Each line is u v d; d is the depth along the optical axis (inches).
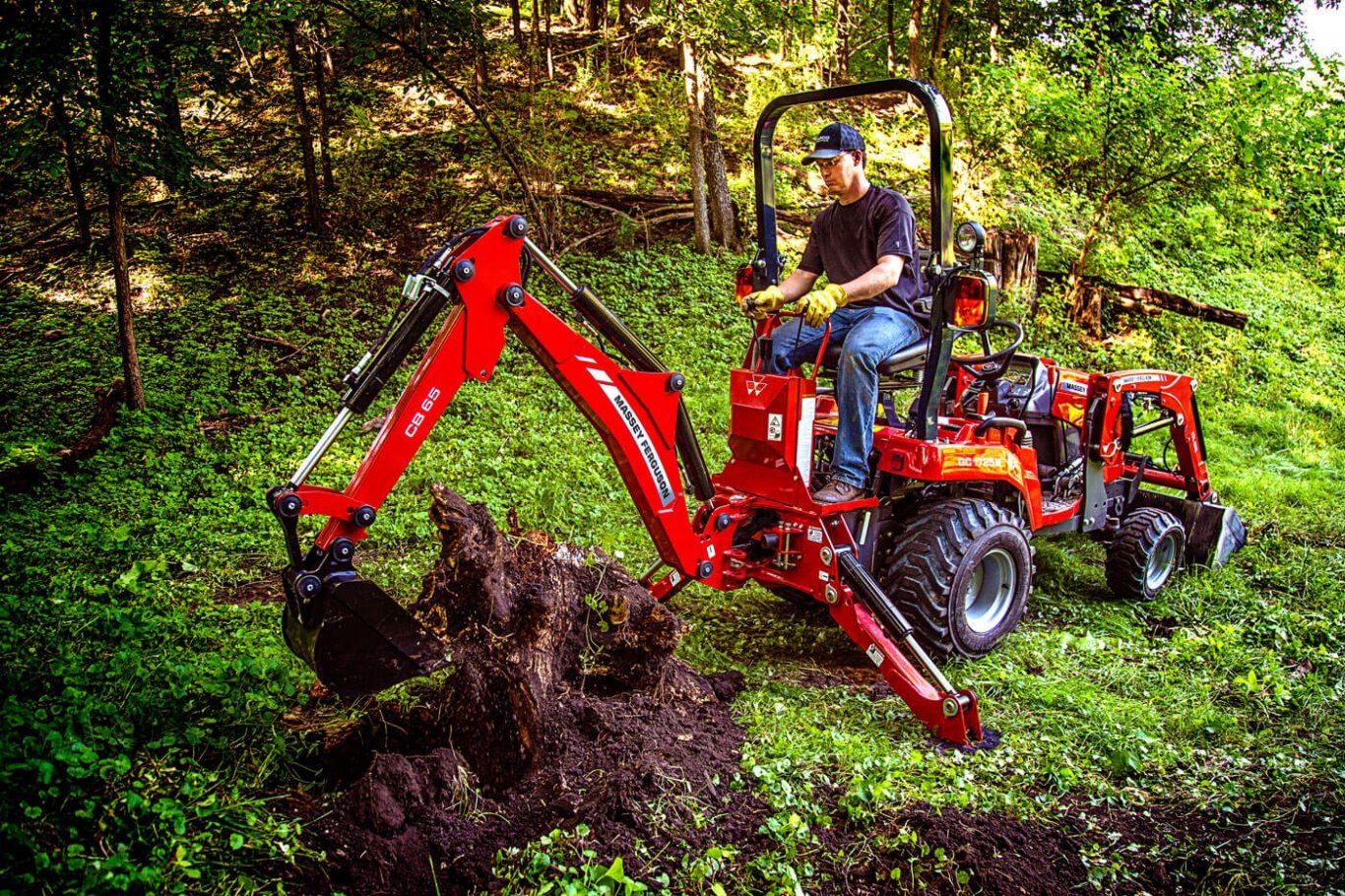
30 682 133.2
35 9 264.4
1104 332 435.8
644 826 119.8
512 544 152.9
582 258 413.4
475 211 434.0
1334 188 426.3
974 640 177.9
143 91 282.4
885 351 165.3
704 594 203.6
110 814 109.3
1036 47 498.3
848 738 143.8
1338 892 121.7
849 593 163.2
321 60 435.8
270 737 129.6
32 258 398.6
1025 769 143.3
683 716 146.9
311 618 121.4
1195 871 126.4
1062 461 221.5
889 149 540.7
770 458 169.6
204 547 215.3
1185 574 228.2
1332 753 152.9
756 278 177.8
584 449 279.6
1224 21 527.5
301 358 339.9
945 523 172.6
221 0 315.6
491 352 133.2
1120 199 436.5
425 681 146.6
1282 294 510.0
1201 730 158.4
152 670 140.3
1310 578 226.2
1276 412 387.5
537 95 448.8
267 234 419.8
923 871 119.3
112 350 336.5
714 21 409.4
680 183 480.7
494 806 123.8
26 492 246.4
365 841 114.4
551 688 137.2
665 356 354.3
